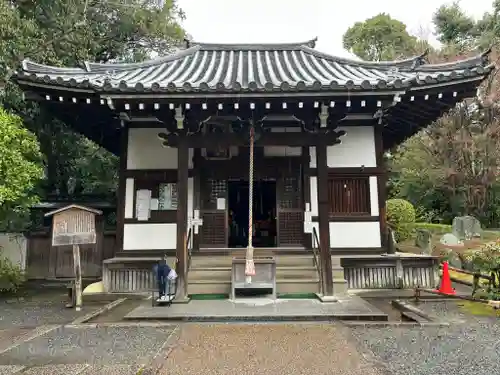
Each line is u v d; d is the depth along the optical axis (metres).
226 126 8.34
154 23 17.91
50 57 12.14
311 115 7.87
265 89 6.99
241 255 9.29
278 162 9.82
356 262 9.15
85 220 7.86
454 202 20.41
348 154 9.88
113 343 5.22
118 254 9.48
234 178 9.76
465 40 25.28
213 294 8.23
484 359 4.51
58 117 9.53
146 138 9.84
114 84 7.25
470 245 15.30
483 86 18.31
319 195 7.89
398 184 22.53
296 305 7.11
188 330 5.80
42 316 7.25
